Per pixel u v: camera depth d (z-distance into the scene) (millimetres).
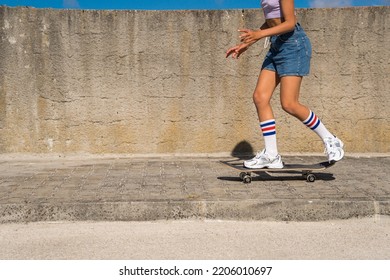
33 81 11656
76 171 10508
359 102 11836
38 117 11734
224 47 11703
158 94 11812
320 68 11781
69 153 11836
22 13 11516
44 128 11766
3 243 7336
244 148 11906
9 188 9117
